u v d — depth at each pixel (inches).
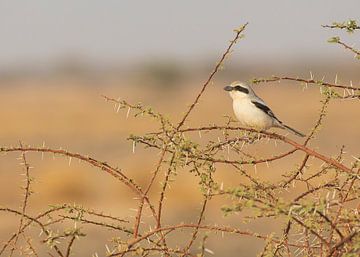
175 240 663.8
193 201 919.7
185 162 227.8
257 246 710.5
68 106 2743.6
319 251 235.1
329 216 207.8
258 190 229.5
